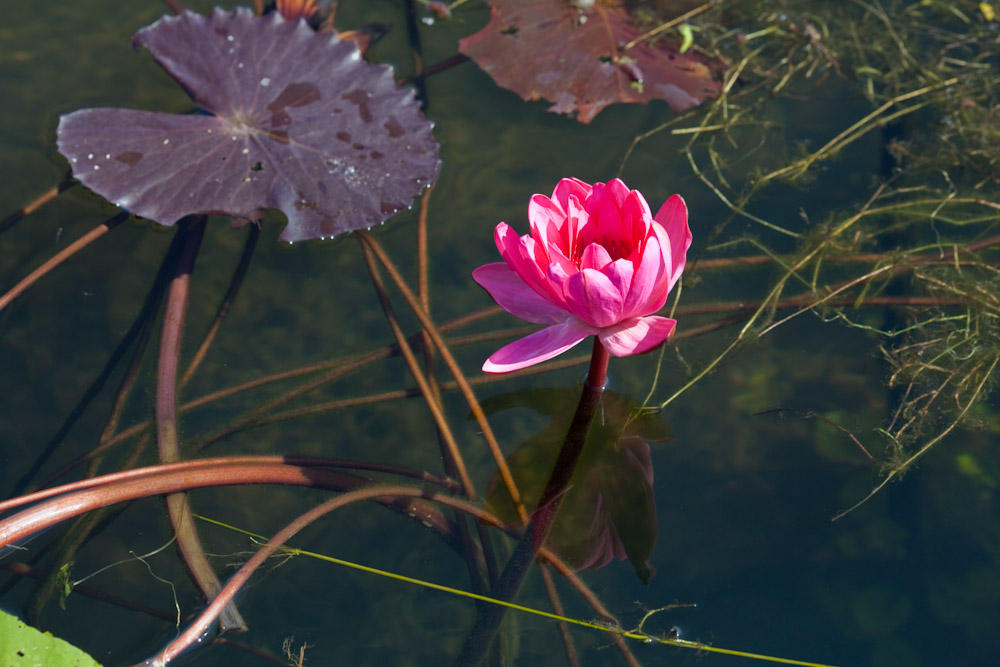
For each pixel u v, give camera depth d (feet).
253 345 6.59
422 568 5.41
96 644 4.84
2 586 5.11
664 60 8.60
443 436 5.92
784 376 6.44
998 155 7.81
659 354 6.61
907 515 5.59
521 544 5.38
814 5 9.89
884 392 6.28
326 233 6.55
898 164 7.98
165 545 5.41
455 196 7.64
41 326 6.61
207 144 7.00
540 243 4.67
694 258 7.22
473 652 4.87
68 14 9.34
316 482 5.63
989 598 5.14
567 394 6.40
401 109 7.54
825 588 5.25
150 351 6.49
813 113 8.59
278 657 4.91
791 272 7.05
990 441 5.95
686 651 4.92
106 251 7.15
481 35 8.70
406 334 6.68
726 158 8.04
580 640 4.96
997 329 6.60
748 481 5.85
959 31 9.52
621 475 5.84
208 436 5.95
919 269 7.07
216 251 7.29
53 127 7.99
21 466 5.76
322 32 8.30
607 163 7.96
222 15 7.99
